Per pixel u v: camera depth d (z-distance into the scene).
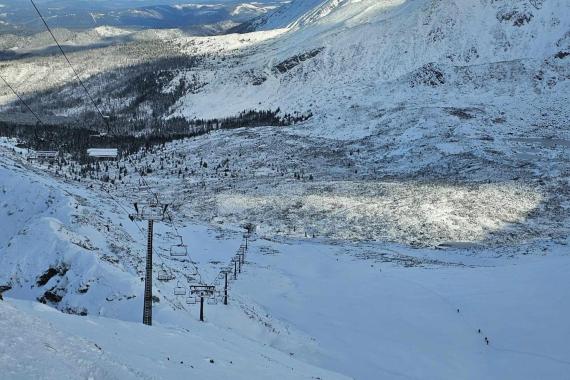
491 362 45.00
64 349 12.10
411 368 43.53
